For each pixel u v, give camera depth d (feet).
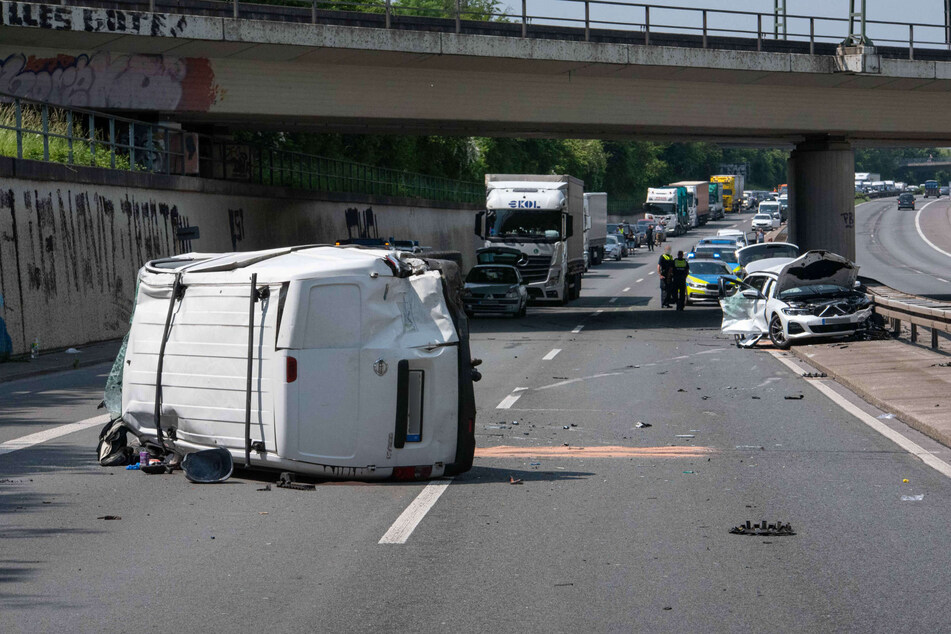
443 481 30.91
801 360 66.80
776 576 20.94
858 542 23.61
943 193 616.80
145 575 21.20
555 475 31.89
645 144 467.52
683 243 311.06
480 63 95.35
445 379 30.58
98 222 80.18
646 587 20.25
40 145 80.64
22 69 87.81
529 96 100.12
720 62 100.99
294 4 167.94
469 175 256.73
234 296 30.73
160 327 32.76
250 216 116.16
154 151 93.50
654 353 72.43
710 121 106.73
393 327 30.01
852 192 119.24
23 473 32.24
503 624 18.07
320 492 29.30
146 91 90.12
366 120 99.55
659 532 24.68
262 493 29.19
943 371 54.29
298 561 22.25
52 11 83.05
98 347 75.92
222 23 86.58
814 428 40.68
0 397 50.88
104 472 32.45
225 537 24.27
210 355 31.14
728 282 81.76
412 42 91.15
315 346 29.50
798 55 103.35
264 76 92.38
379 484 30.40
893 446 36.55
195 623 18.17
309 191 135.44
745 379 57.21
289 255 31.48
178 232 77.36
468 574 21.22
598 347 77.10
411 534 24.53
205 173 111.75
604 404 47.96
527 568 21.63
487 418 43.91
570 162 340.39
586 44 96.32
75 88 88.99
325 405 29.50
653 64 98.63
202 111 91.76
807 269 73.72
